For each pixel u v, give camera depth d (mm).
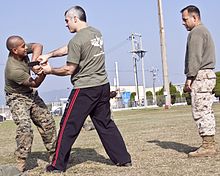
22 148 5645
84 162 6332
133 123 16688
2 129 18531
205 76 6129
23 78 5570
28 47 5773
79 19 5543
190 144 7914
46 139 6012
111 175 5223
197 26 6078
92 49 5488
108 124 5828
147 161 6141
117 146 5809
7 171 4953
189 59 6051
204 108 6176
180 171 5219
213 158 6008
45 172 5551
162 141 8734
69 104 5574
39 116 5914
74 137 5582
